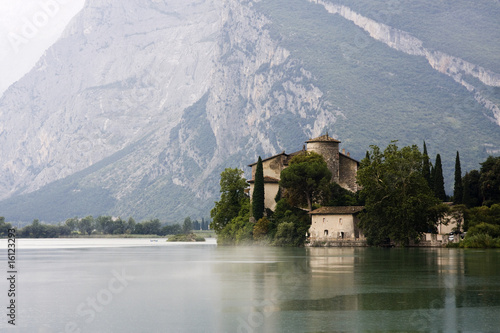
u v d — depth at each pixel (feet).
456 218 453.58
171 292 188.75
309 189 511.40
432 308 157.79
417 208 427.33
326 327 136.87
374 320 143.54
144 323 142.82
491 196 504.02
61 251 510.17
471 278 215.92
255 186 523.29
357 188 558.56
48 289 201.36
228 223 565.94
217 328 137.08
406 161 437.58
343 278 219.41
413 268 253.44
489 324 138.92
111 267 288.51
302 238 488.44
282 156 565.12
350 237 466.70
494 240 421.18
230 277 229.25
